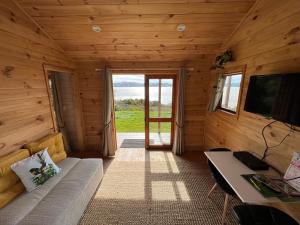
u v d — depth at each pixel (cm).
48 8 216
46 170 207
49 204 169
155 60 350
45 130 262
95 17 234
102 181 279
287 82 151
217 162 192
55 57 289
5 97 191
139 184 271
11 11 198
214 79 337
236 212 145
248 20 227
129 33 270
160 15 231
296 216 122
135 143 450
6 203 168
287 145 165
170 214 209
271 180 153
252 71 219
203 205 224
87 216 206
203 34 274
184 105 371
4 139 190
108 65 357
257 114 196
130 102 894
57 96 364
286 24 164
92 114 388
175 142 377
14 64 203
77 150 405
